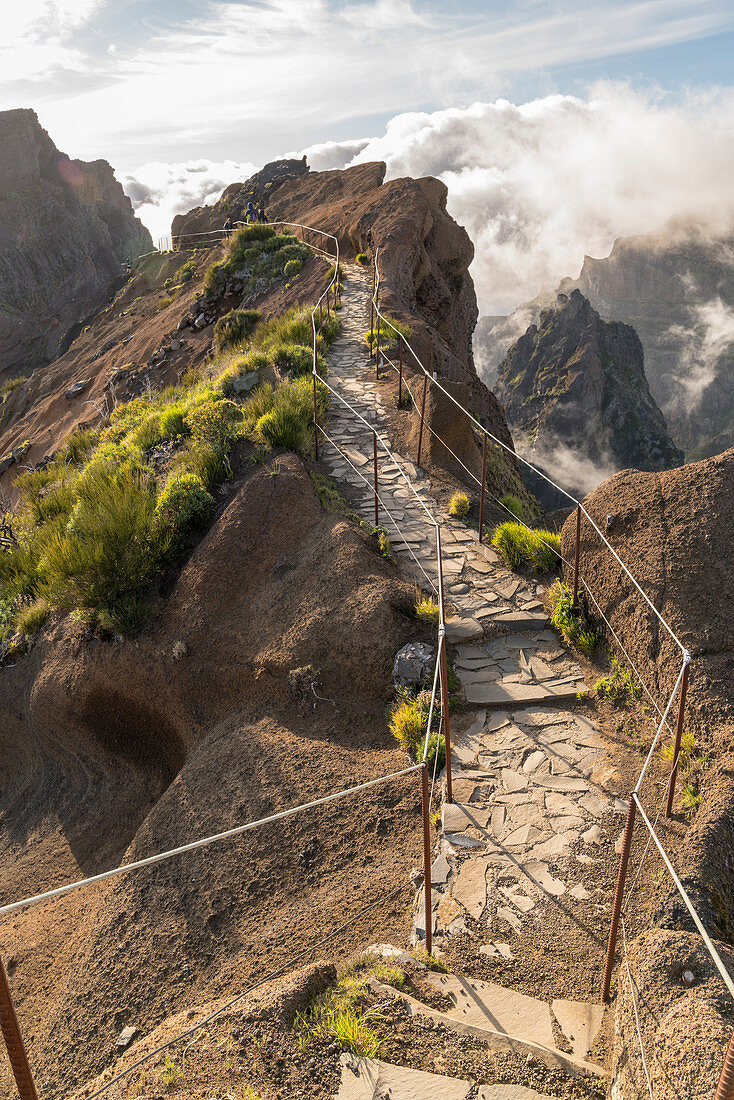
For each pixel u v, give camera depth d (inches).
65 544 431.5
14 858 402.0
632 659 296.8
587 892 212.8
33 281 5841.5
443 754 281.9
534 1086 147.3
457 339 1328.7
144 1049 183.6
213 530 432.5
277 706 347.6
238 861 276.5
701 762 235.0
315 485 461.1
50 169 6259.8
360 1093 142.0
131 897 290.4
